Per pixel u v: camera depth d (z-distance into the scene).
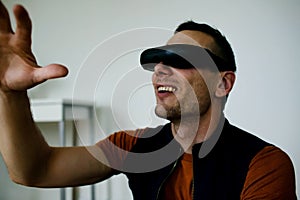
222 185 0.71
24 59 0.50
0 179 2.76
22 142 0.66
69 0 2.56
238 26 2.13
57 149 0.79
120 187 2.40
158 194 0.74
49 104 2.12
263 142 0.75
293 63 2.04
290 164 0.72
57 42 2.60
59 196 2.60
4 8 0.49
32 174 0.72
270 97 2.08
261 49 2.09
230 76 0.72
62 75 0.48
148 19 2.34
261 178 0.68
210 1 2.19
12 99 0.60
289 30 2.05
